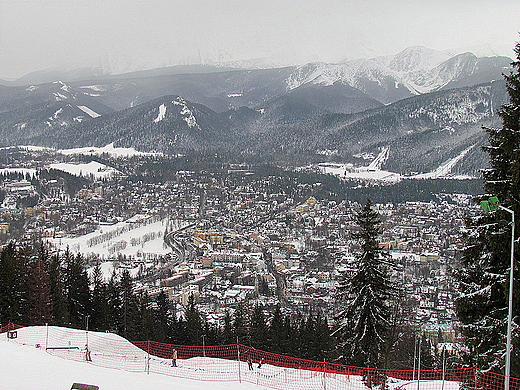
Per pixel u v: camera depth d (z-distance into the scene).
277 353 63.38
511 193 26.64
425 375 42.97
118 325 77.44
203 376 34.16
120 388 26.27
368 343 36.47
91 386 22.86
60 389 24.78
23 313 64.19
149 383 28.30
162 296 85.44
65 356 37.66
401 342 47.75
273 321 68.56
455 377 34.28
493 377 26.64
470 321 28.28
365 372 34.56
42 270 67.62
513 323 26.20
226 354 60.41
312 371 37.84
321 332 64.81
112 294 78.25
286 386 32.72
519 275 26.00
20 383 25.22
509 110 27.36
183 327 73.38
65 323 67.50
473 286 28.20
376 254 37.06
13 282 62.81
